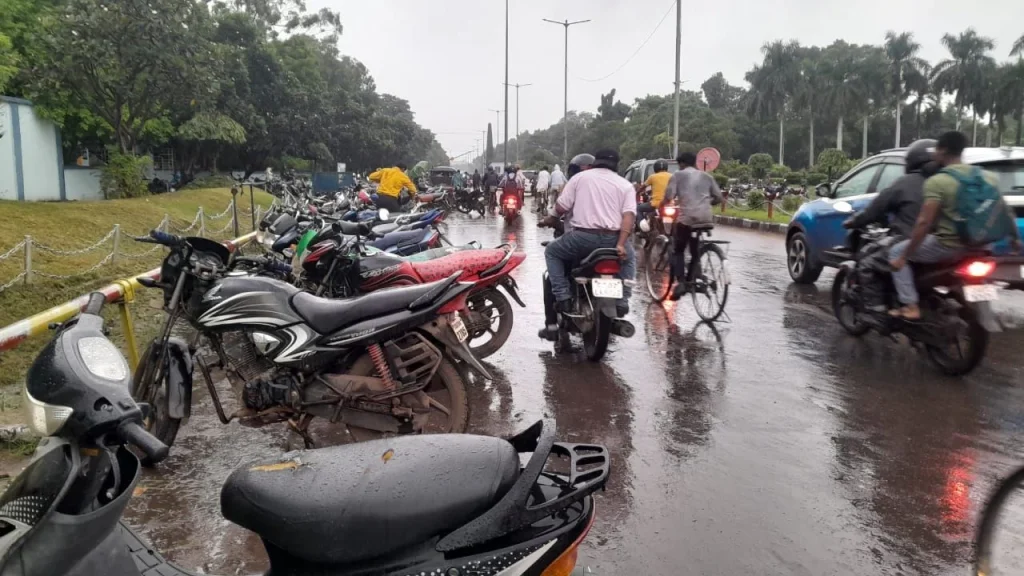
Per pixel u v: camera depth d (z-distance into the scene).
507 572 1.90
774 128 81.12
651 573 3.24
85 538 1.90
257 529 2.00
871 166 9.54
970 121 80.12
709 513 3.77
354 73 66.31
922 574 3.23
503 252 6.20
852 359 6.57
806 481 4.13
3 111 17.67
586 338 6.57
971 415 5.14
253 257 4.56
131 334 4.96
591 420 5.12
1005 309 8.72
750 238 16.81
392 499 1.91
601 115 99.69
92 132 23.41
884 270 6.20
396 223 8.93
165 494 3.97
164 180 32.66
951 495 3.95
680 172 8.17
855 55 68.06
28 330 3.87
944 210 5.66
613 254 6.22
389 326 3.99
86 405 1.83
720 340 7.30
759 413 5.22
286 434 4.86
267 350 4.02
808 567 3.28
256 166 39.84
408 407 4.14
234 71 30.41
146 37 18.31
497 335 6.52
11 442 4.25
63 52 17.67
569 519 2.00
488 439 2.11
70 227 12.55
